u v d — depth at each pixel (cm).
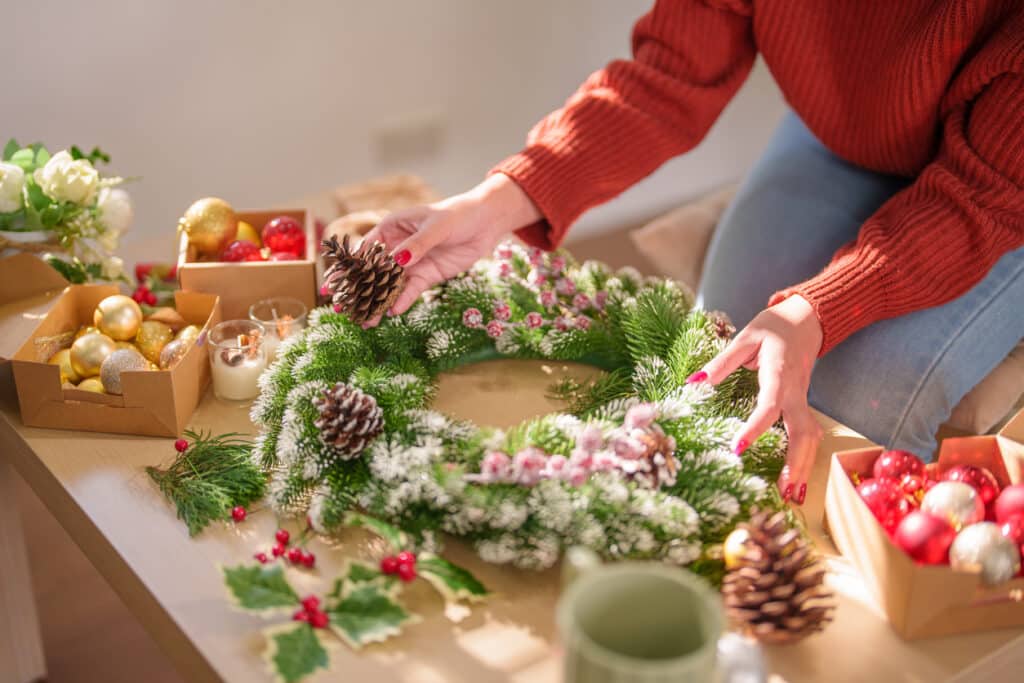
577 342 133
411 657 97
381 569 103
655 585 86
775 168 170
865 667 98
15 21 196
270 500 110
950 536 101
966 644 100
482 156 281
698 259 190
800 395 117
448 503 106
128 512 112
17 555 146
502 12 264
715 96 154
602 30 287
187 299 133
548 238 143
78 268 141
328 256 136
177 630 100
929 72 136
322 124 246
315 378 121
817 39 146
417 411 114
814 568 107
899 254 127
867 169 163
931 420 142
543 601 103
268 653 96
